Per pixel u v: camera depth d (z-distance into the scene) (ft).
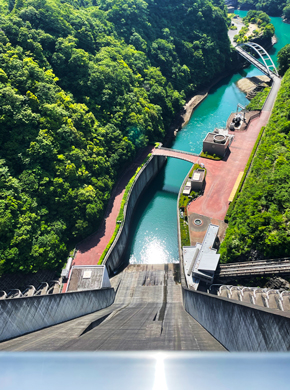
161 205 348.79
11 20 309.42
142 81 445.37
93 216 268.62
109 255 254.06
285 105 340.59
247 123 395.14
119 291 251.19
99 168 300.20
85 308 172.24
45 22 341.21
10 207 218.18
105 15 467.11
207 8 578.66
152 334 103.04
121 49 437.99
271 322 65.98
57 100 289.33
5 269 204.13
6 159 239.91
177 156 360.28
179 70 535.19
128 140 342.23
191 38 578.25
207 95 563.89
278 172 234.17
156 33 530.68
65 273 227.61
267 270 188.44
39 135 256.52
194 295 155.02
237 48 635.25
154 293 241.96
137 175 337.31
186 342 86.07
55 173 261.03
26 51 303.27
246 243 211.00
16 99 248.73
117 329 116.47
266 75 539.70
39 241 227.40
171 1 571.69
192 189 305.12
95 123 323.78
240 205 245.45
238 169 324.39
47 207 251.60
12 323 103.91
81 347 79.15
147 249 300.81
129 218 316.81
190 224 270.26
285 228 189.98
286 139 280.31
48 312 129.49
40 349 79.25
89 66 344.49
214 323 112.57
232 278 208.33
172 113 467.52
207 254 221.25
